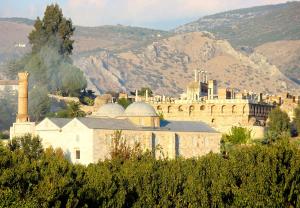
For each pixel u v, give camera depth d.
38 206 185.75
